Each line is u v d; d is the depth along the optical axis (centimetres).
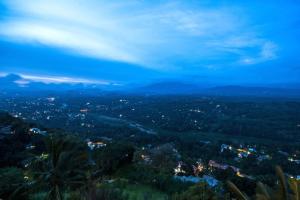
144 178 2736
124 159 3106
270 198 1060
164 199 2242
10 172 2130
